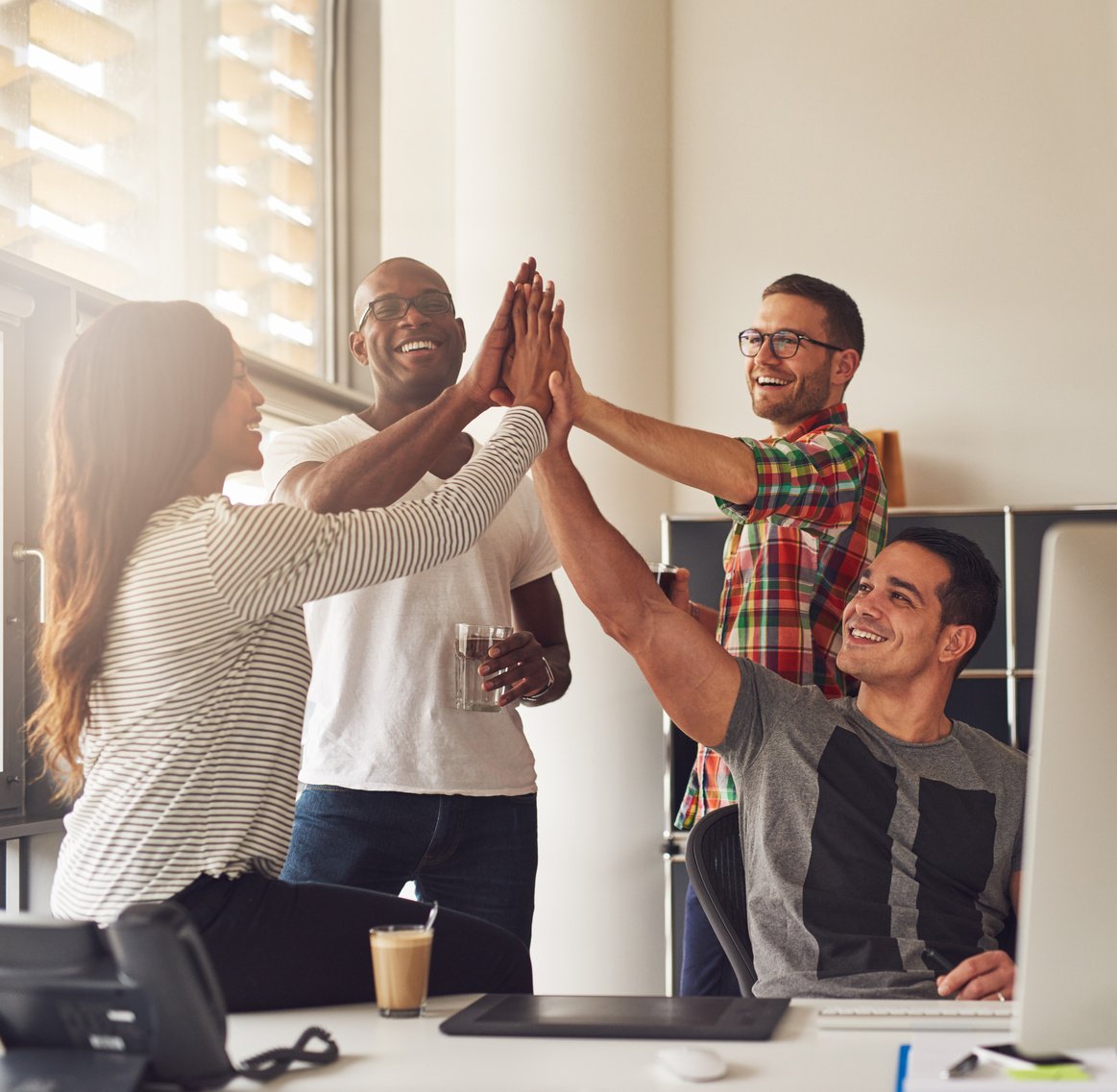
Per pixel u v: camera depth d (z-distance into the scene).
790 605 2.38
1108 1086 0.94
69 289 2.53
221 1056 0.97
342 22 3.94
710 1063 0.98
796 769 1.74
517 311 1.95
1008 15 3.73
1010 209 3.68
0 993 0.98
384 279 2.40
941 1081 0.95
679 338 3.84
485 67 3.65
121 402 1.41
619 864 3.46
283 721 1.43
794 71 3.84
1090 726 0.93
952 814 1.71
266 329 3.56
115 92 3.01
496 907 2.25
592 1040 1.12
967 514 3.37
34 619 2.49
